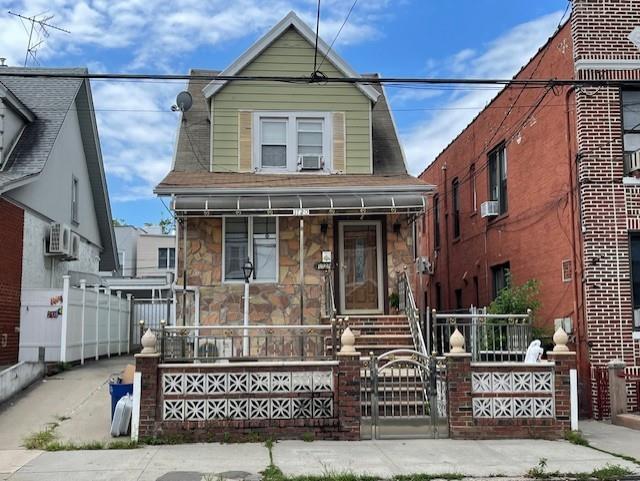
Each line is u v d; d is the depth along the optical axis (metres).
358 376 10.13
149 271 44.50
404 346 13.47
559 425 10.33
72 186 20.14
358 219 15.48
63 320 14.81
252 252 15.19
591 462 8.68
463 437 10.14
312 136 16.31
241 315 14.88
